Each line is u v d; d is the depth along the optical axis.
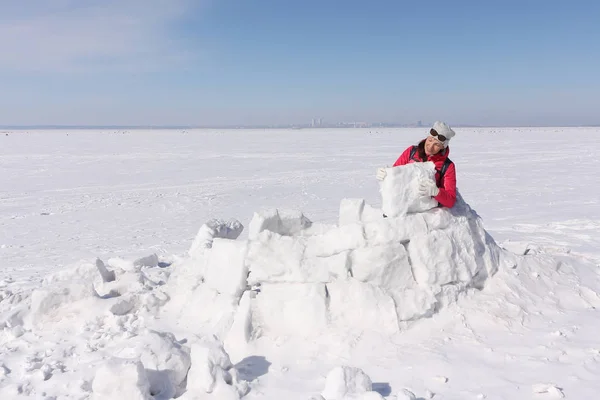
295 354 3.42
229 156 34.12
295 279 3.82
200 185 19.14
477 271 4.15
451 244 3.97
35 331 4.17
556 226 10.45
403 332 3.57
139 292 4.77
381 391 2.92
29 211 14.12
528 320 3.80
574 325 3.72
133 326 4.17
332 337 3.49
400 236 3.88
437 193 3.92
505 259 4.45
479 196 15.44
